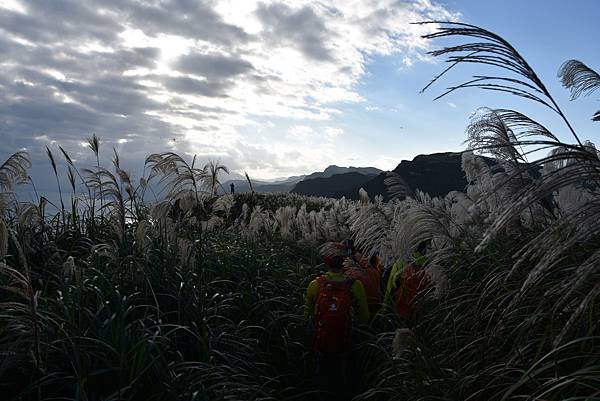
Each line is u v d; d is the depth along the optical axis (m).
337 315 5.80
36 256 6.92
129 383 3.98
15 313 4.62
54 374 3.92
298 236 12.27
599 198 2.56
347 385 5.80
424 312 5.65
